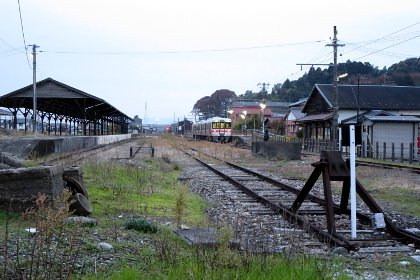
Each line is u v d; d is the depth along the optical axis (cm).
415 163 2891
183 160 2925
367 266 600
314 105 5278
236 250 565
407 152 3553
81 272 464
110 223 762
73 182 862
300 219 857
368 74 11988
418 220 1015
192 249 589
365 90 4944
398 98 4828
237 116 10894
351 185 773
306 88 12488
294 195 1349
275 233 807
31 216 593
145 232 721
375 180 1812
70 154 2152
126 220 806
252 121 9269
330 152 830
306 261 514
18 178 740
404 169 2275
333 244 716
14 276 424
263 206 1140
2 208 740
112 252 557
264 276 446
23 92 3578
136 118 19562
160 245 597
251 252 535
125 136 7131
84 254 530
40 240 444
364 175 2012
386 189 1528
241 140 6053
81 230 645
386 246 722
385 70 11506
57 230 588
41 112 5053
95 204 964
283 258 519
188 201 1233
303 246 701
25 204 738
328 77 11962
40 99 3894
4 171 740
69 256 476
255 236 727
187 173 2119
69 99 3819
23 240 565
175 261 511
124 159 2325
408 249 702
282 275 454
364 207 1159
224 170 2267
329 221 766
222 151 3794
